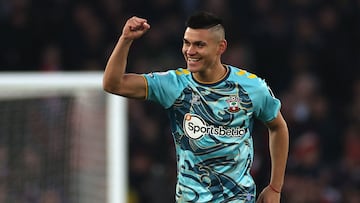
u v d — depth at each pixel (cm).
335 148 3919
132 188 3653
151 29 4088
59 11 4050
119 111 2831
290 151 3769
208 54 1859
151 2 4141
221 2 4169
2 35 3994
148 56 3994
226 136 1888
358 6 4303
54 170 2789
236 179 1898
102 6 4112
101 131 2825
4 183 2733
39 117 2766
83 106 2811
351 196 3728
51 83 2747
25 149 2755
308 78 4091
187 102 1888
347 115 4112
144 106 3803
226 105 1884
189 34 1858
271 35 4178
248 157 1912
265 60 4150
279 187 1977
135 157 3719
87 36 4059
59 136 2789
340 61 4234
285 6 4253
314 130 3906
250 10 4203
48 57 3978
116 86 1866
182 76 1897
